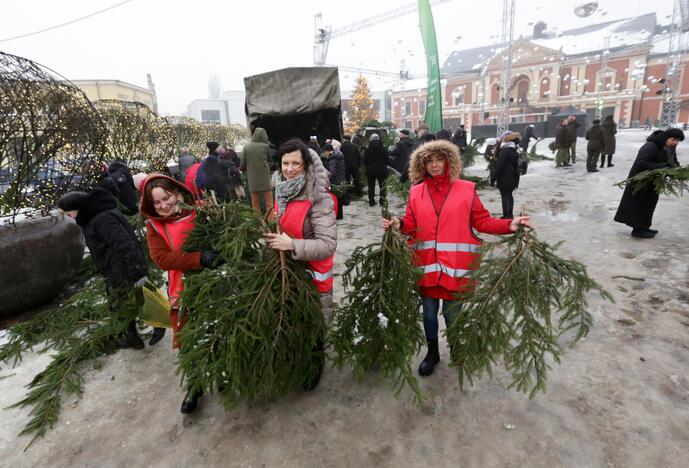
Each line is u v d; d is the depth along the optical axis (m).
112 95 34.50
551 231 5.75
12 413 2.55
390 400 2.46
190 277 2.10
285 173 2.19
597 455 1.97
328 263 2.33
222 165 7.77
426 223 2.40
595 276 4.10
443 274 2.38
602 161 11.77
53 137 4.05
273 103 8.69
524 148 14.38
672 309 3.35
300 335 2.10
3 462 2.16
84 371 2.95
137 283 2.82
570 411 2.28
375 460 2.03
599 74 43.44
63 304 3.69
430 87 11.00
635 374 2.56
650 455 1.95
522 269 2.03
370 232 6.20
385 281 2.25
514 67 48.25
